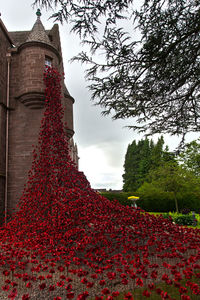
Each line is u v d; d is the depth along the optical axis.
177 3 3.93
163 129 5.64
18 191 9.44
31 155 9.68
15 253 4.54
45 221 6.47
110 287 3.64
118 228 5.62
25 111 10.18
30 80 9.83
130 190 36.88
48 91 9.80
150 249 5.55
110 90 4.71
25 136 9.91
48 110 9.73
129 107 4.93
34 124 9.97
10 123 10.15
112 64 4.46
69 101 14.48
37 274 4.27
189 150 17.14
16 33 13.33
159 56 4.36
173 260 4.93
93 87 4.70
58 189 7.11
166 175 16.91
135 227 5.31
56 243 5.23
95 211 5.94
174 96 5.44
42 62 10.14
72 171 8.67
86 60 4.51
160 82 4.82
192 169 17.88
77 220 5.75
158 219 6.38
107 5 3.69
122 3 3.71
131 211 6.29
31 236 5.86
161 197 19.48
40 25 11.12
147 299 3.15
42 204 7.30
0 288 3.72
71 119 14.32
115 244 5.46
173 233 5.86
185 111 5.54
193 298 3.11
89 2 3.57
